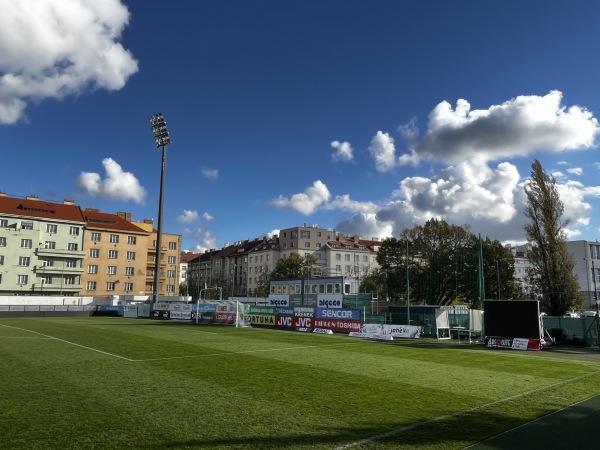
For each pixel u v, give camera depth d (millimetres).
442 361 17969
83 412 8742
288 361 16891
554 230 42656
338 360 17516
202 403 9680
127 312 53125
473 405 10055
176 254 88875
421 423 8492
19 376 12484
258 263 111312
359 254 110438
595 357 20859
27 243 66875
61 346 19859
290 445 7059
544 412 9523
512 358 19625
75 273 70250
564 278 41781
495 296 60375
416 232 65938
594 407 10047
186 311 46031
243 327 38562
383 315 33781
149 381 12094
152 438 7242
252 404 9680
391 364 16656
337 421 8492
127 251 78125
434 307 33469
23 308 51500
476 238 61594
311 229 107562
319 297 43812
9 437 7176
